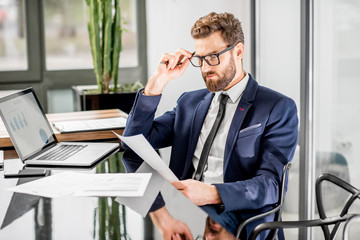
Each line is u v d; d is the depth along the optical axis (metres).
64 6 4.93
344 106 2.29
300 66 2.59
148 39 5.07
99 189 1.49
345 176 2.33
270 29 2.92
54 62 5.00
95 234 1.15
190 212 1.30
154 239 1.12
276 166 1.73
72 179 1.61
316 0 2.43
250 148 1.81
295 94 2.69
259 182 1.66
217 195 1.59
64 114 2.99
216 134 1.93
